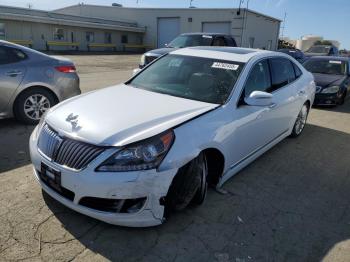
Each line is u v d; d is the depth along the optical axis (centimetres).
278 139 528
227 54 451
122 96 381
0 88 556
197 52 467
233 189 405
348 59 1106
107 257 277
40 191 365
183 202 315
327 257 296
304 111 630
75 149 288
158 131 293
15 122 618
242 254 292
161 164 283
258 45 4219
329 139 647
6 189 367
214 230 321
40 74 595
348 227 345
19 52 582
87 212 287
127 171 274
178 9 3969
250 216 350
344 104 1051
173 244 298
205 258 284
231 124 363
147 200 282
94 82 1217
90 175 276
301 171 479
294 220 350
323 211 373
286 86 521
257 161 505
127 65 2083
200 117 333
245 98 388
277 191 411
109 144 279
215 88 394
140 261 276
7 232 297
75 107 343
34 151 324
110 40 3788
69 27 3275
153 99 372
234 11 3709
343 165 513
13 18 2758
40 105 611
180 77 426
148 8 4116
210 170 376
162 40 4162
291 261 289
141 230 312
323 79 965
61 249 282
